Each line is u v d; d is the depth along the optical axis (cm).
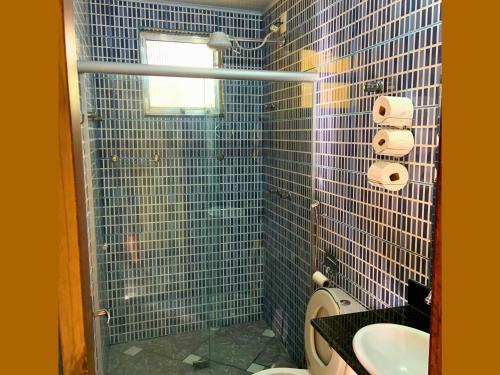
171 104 265
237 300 303
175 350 271
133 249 271
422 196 136
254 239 303
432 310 65
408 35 140
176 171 275
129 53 262
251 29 292
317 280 214
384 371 116
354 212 185
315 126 222
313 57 221
